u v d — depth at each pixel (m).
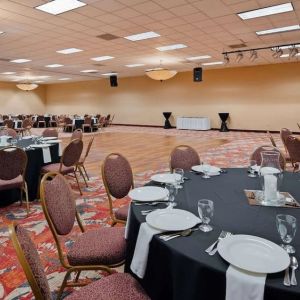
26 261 1.03
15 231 1.09
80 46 8.55
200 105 15.23
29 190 4.09
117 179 2.66
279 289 1.00
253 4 5.21
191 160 3.24
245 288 1.04
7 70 14.20
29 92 20.98
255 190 2.12
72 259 1.79
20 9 5.27
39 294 1.05
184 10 5.48
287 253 1.20
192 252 1.25
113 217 2.52
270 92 13.21
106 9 5.36
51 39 7.59
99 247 1.85
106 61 11.59
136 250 1.49
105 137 11.74
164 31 6.94
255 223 1.55
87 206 3.85
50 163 4.40
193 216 1.61
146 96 17.09
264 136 11.84
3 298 2.02
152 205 1.84
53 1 4.94
